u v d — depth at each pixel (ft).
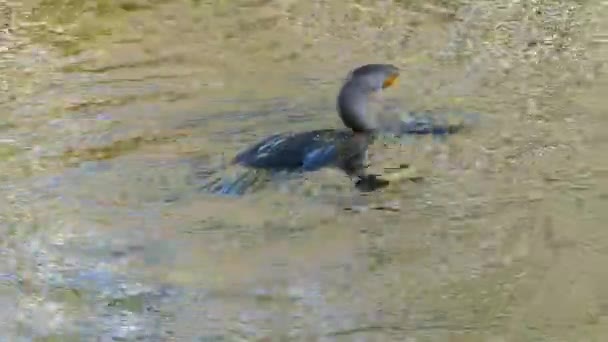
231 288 27.43
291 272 28.04
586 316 24.73
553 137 37.01
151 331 25.67
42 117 43.06
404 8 58.13
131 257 29.73
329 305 26.25
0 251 30.76
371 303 26.08
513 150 35.58
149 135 39.81
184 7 61.46
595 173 33.47
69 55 52.90
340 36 53.31
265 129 39.52
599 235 29.01
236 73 47.83
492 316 25.05
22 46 55.21
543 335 24.04
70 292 27.96
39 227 32.19
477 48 49.73
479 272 27.25
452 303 25.89
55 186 35.37
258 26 56.34
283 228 30.66
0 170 37.29
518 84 43.52
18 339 25.73
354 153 35.27
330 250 29.27
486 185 32.68
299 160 34.68
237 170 34.99
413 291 26.61
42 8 62.49
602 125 37.93
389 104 40.78
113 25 58.54
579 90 42.34
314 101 42.73
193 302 26.86
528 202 31.60
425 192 32.60
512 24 53.72
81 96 45.65
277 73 47.42
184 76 47.93
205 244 30.14
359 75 35.81
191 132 39.75
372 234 29.78
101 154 38.14
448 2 58.54
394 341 24.22
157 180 35.09
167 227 31.42
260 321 25.66
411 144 36.22
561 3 57.06
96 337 25.54
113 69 50.03
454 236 29.63
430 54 49.03
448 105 40.81
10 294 28.04
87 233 31.50
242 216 31.78
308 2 60.85
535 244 28.81
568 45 49.29
